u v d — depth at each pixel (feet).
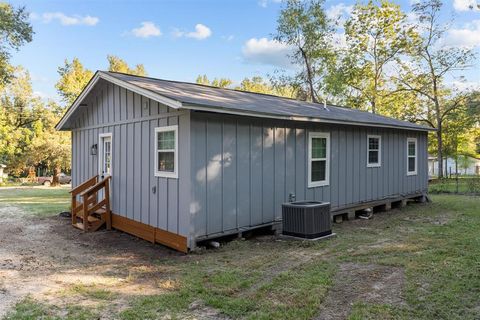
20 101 103.91
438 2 79.05
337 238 22.84
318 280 14.62
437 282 14.10
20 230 27.04
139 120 24.41
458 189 56.44
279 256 18.67
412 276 14.89
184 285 14.55
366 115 39.70
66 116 32.94
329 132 29.30
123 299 13.34
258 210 23.63
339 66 93.09
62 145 97.19
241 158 22.52
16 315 11.82
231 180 21.94
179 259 18.85
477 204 39.17
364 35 90.79
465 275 14.83
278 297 13.00
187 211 19.98
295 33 91.97
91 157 31.53
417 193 40.88
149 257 19.54
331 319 11.23
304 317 11.31
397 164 37.93
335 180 29.81
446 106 85.35
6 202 45.70
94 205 27.66
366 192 33.22
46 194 59.26
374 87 90.94
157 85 23.57
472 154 102.68
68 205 41.75
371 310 11.69
